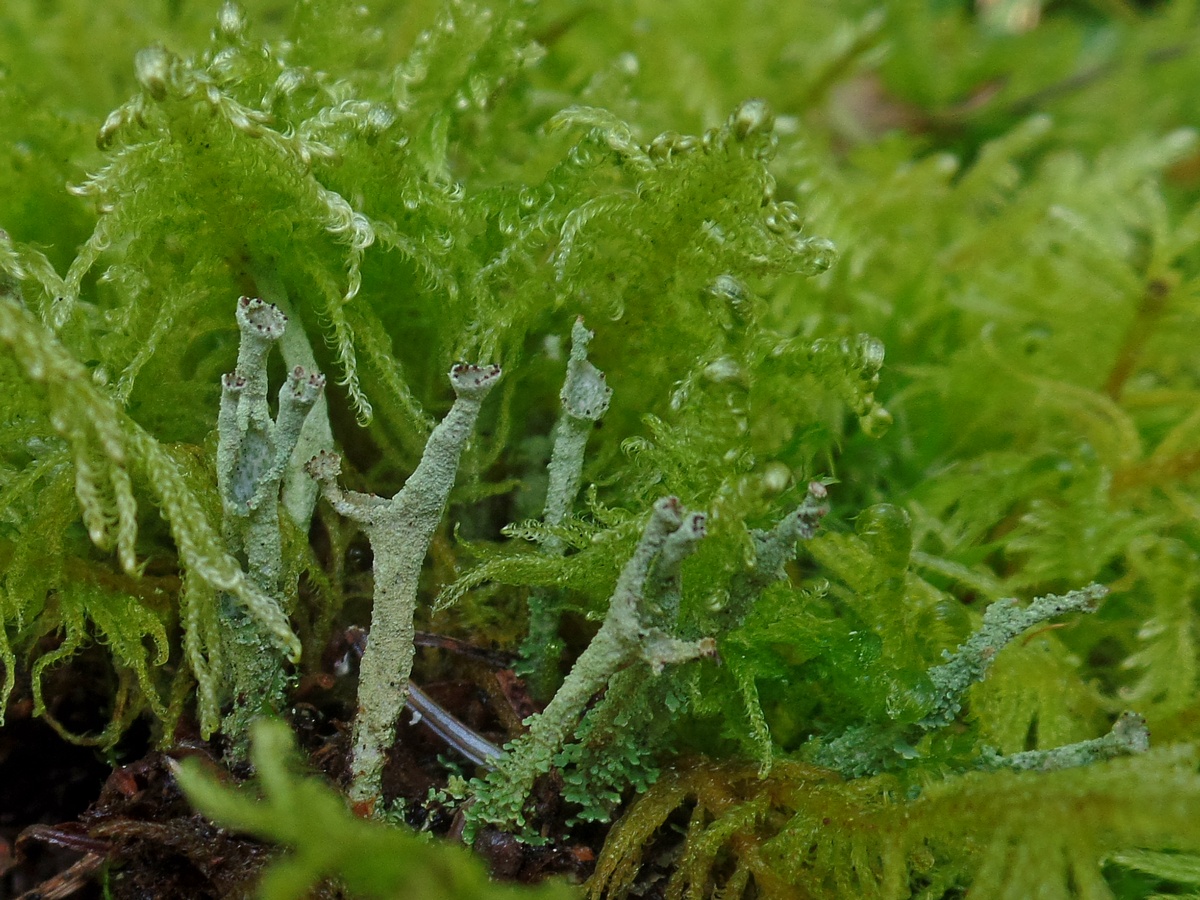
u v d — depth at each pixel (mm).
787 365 117
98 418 100
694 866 107
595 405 112
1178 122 211
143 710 118
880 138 209
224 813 96
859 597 110
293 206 112
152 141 110
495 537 125
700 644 100
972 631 115
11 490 109
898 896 103
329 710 116
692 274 117
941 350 143
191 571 105
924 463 138
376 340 117
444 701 117
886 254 151
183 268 116
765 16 207
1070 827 97
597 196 116
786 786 109
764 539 104
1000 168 171
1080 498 130
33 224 126
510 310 118
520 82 142
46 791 118
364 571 122
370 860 96
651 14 190
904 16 225
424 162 122
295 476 114
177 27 166
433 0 154
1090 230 142
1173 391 137
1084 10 245
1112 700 120
